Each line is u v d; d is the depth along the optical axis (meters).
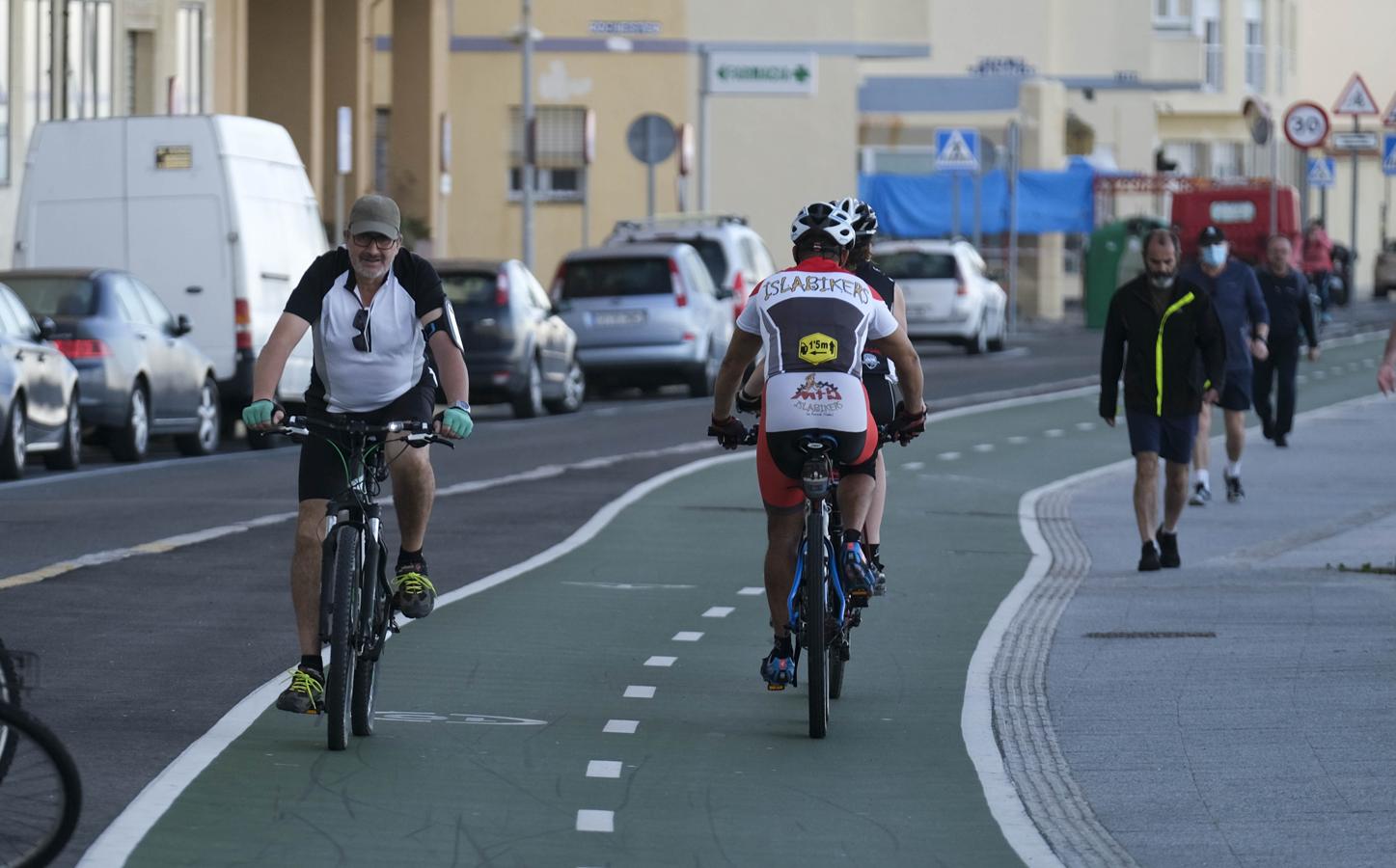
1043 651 33.19
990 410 84.19
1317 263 149.62
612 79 142.50
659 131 109.94
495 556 43.94
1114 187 161.12
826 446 26.31
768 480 27.08
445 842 21.78
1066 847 21.89
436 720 27.45
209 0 110.56
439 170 132.62
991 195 161.38
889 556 45.47
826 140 145.25
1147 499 42.75
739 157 144.75
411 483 26.12
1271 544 46.56
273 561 41.66
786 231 145.38
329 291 25.56
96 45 101.94
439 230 132.38
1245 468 63.00
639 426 79.38
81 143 73.50
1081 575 42.53
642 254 94.12
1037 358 121.81
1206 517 52.03
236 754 25.19
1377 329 143.62
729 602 38.16
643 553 44.84
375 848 21.50
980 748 26.27
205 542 44.41
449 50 140.62
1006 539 48.53
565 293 94.38
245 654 31.73
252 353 73.19
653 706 28.80
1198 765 25.39
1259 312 54.66
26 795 18.98
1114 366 43.03
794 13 144.12
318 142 118.50
